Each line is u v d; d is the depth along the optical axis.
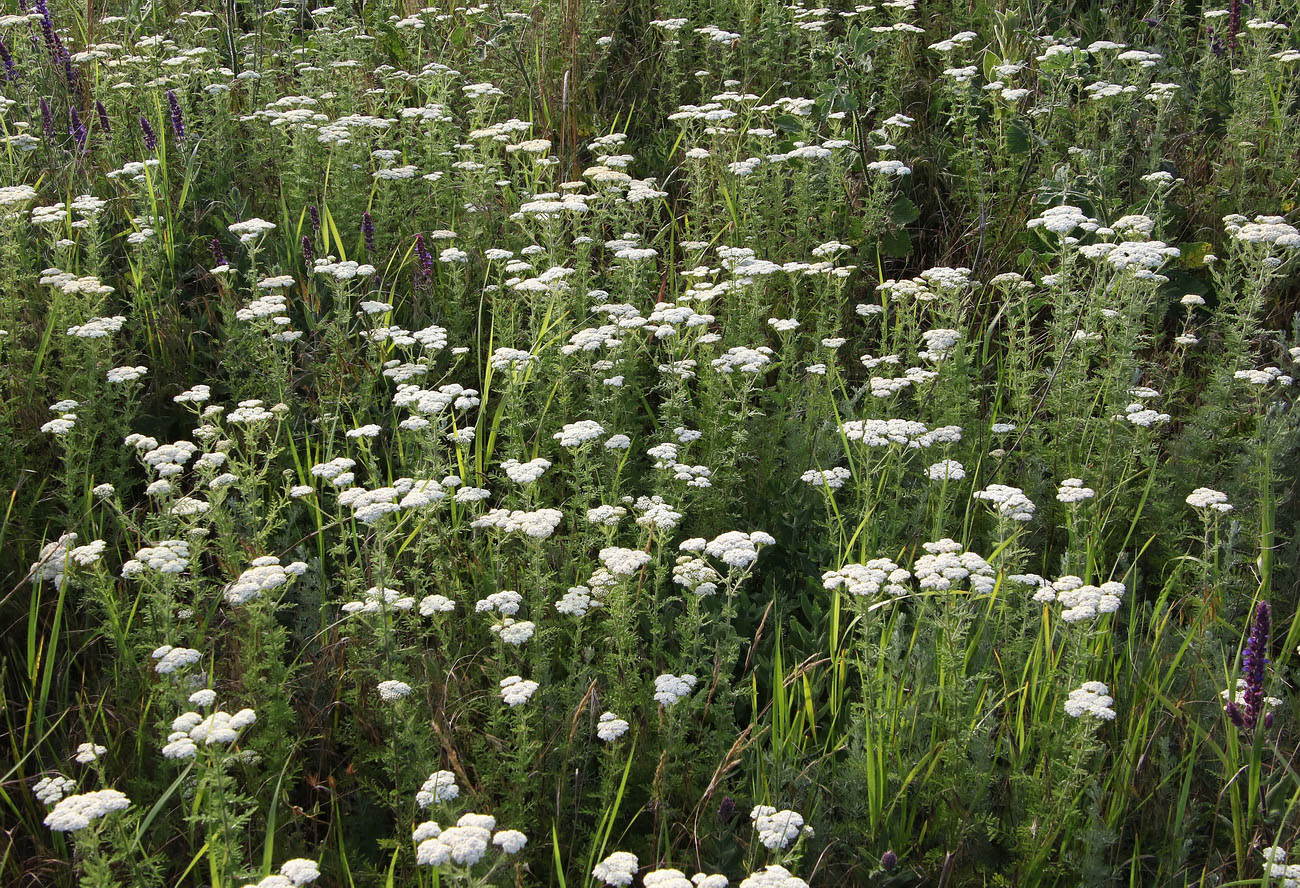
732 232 7.04
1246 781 3.70
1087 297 5.71
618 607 3.80
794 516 5.06
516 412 5.08
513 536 4.66
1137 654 4.18
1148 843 3.70
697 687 4.21
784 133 8.35
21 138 6.85
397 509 3.90
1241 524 4.82
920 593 3.92
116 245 6.69
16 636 4.43
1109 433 5.09
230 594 3.59
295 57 9.38
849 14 8.59
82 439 5.00
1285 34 7.96
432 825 2.79
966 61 8.54
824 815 3.61
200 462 4.37
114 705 4.00
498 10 9.05
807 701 3.87
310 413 5.63
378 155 7.09
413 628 4.04
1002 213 7.38
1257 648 3.26
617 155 8.04
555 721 3.82
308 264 6.06
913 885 3.51
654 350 6.20
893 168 6.78
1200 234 7.00
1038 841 3.43
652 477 5.02
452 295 6.43
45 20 7.85
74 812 2.81
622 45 9.53
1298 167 7.05
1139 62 7.65
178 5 10.57
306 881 2.68
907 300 6.23
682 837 3.63
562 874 3.11
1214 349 6.06
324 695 4.05
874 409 5.64
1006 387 5.93
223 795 3.00
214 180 7.18
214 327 6.19
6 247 5.64
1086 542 4.57
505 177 7.77
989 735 3.71
